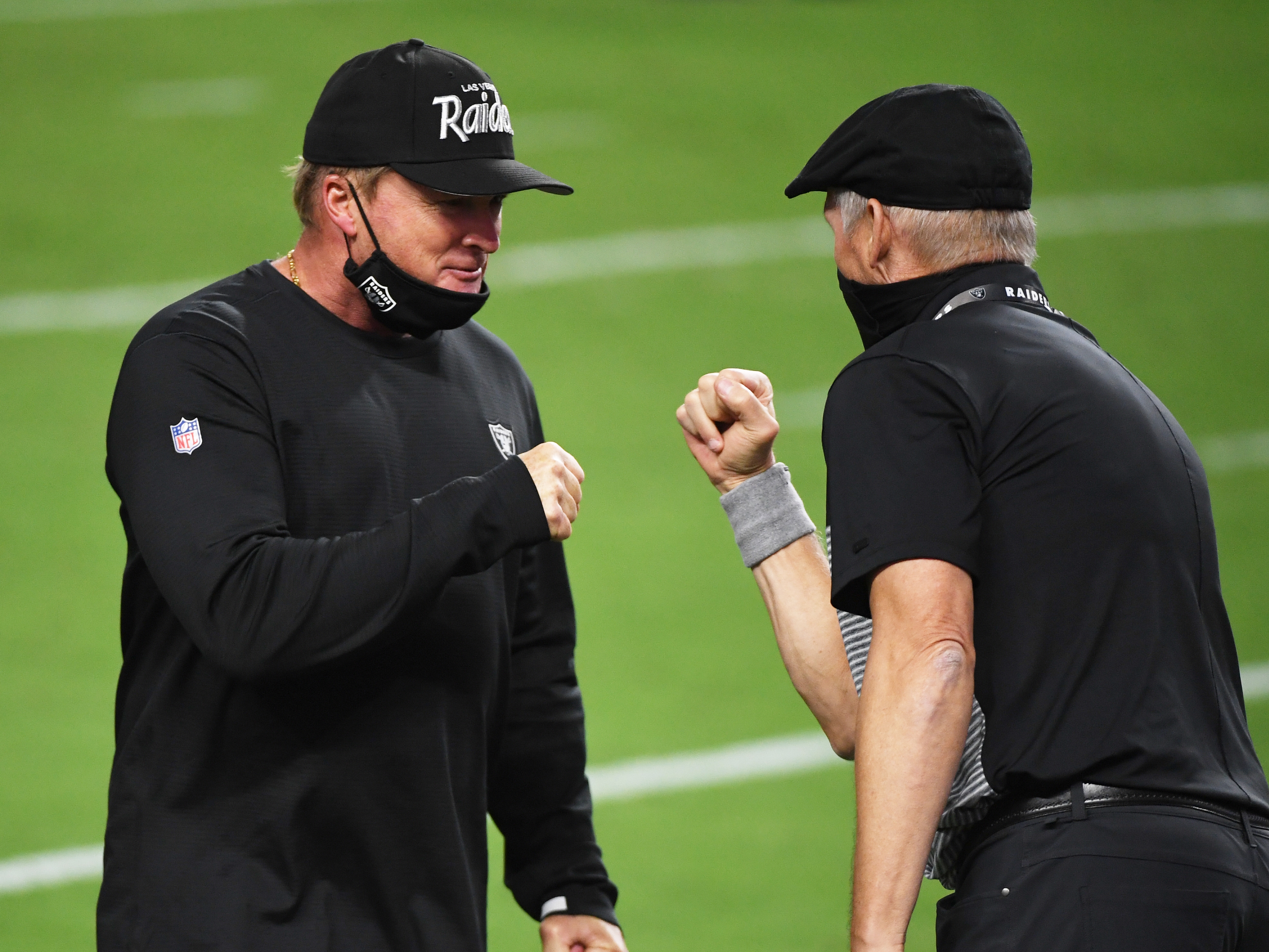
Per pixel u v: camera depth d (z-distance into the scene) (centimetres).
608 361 3203
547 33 5462
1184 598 812
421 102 873
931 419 805
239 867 866
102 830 1731
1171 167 4400
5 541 2441
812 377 3156
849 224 887
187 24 5441
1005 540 801
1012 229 873
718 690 2086
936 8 5872
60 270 3525
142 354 869
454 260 891
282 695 870
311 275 917
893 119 861
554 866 1033
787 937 1568
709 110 4741
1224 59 5341
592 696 2059
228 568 809
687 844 1733
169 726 880
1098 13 5850
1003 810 801
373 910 887
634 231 3881
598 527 2559
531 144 4428
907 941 1583
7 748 1891
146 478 840
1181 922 758
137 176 4084
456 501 823
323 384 891
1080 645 790
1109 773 778
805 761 1917
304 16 5566
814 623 951
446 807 902
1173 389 3166
